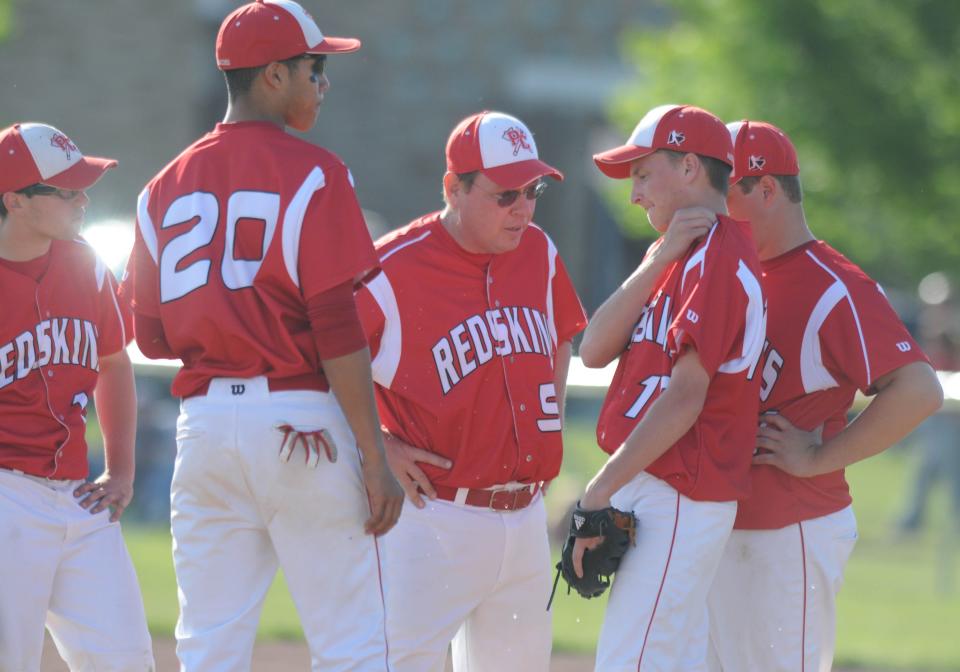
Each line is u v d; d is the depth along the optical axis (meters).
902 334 15.40
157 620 25.42
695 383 14.16
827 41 55.09
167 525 37.19
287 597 29.31
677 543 14.48
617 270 92.31
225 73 14.18
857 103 55.03
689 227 14.70
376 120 94.75
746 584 15.67
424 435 15.59
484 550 15.67
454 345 15.55
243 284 13.44
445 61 94.94
